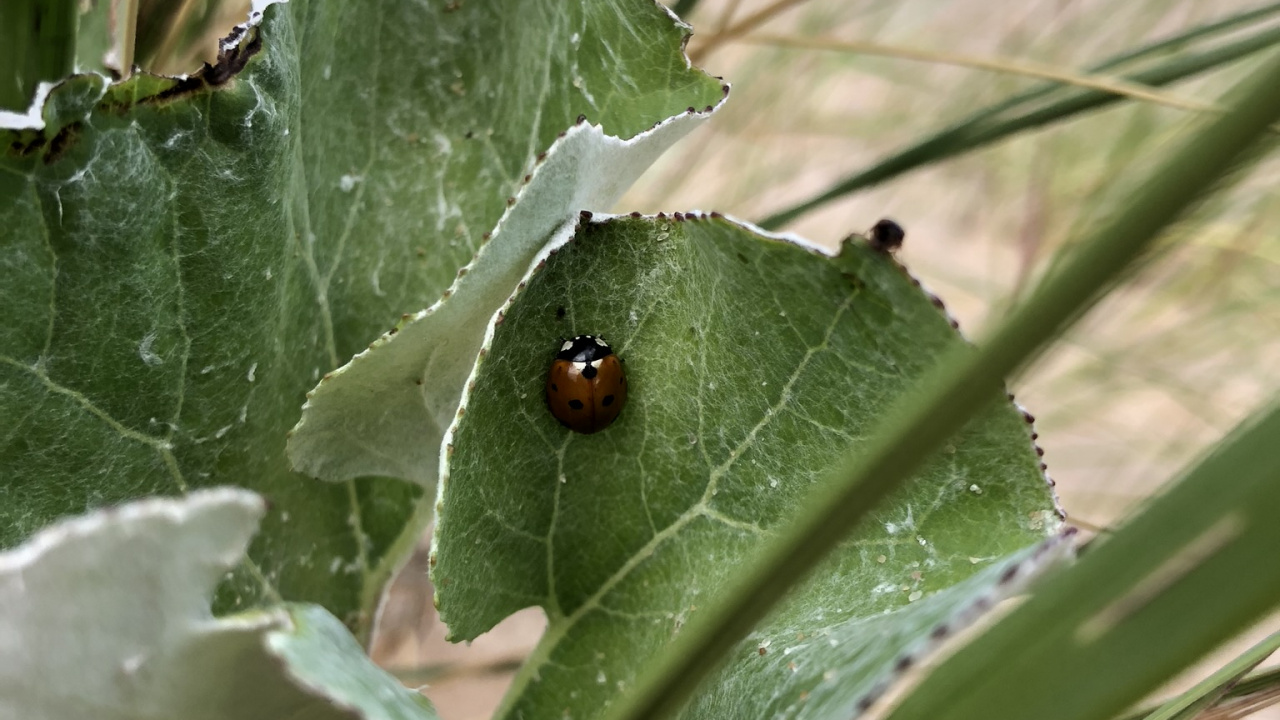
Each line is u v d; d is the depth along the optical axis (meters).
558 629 0.09
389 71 0.10
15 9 0.08
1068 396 0.21
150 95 0.08
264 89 0.08
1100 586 0.05
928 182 0.25
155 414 0.09
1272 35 0.14
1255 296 0.20
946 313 0.08
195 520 0.06
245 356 0.09
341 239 0.10
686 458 0.09
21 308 0.08
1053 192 0.20
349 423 0.09
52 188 0.08
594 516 0.09
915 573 0.08
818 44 0.15
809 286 0.09
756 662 0.08
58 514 0.09
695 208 0.21
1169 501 0.05
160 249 0.08
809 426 0.09
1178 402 0.20
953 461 0.08
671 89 0.10
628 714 0.06
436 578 0.08
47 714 0.06
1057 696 0.05
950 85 0.23
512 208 0.08
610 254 0.09
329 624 0.07
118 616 0.06
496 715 0.09
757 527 0.09
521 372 0.09
